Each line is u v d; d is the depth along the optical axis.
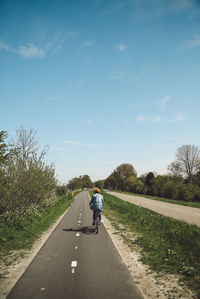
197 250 5.61
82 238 7.33
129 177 78.19
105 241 6.91
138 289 3.62
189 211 16.08
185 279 4.02
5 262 4.96
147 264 4.84
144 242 6.61
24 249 6.00
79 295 3.40
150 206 20.08
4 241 6.62
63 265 4.76
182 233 7.46
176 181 40.72
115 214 13.76
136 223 10.20
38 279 4.02
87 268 4.58
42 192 12.98
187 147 51.50
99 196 8.49
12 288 3.66
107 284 3.81
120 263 4.89
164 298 3.33
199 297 3.38
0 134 7.50
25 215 10.55
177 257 5.23
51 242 6.77
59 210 16.05
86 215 13.68
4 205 8.71
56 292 3.51
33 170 11.20
